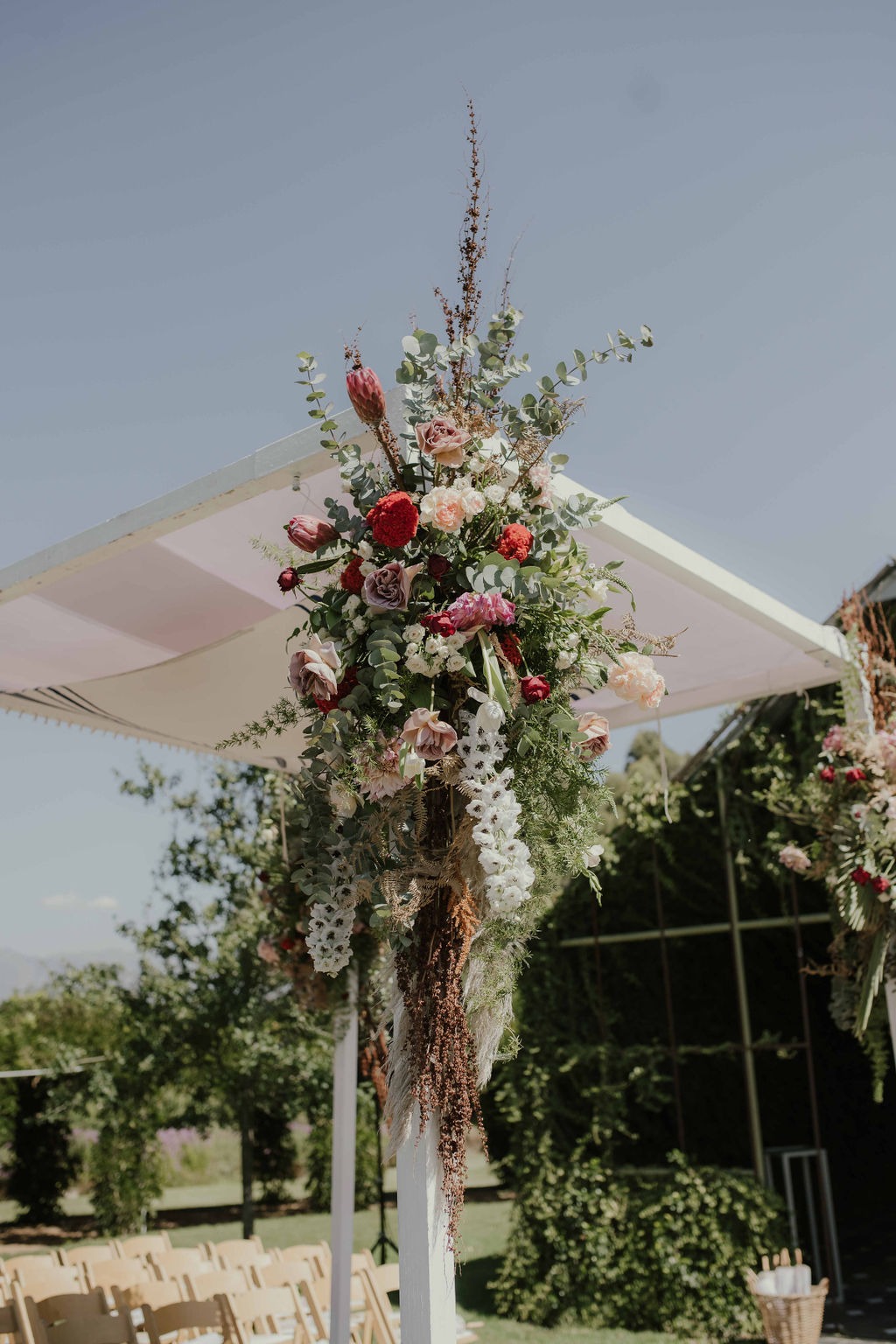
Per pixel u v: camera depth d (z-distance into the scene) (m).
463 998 2.50
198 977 10.98
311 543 2.66
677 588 4.34
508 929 2.50
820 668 5.40
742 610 4.44
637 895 8.39
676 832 8.24
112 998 11.68
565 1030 8.21
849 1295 7.62
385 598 2.52
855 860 4.85
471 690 2.46
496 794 2.37
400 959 2.51
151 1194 11.59
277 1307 4.81
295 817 2.65
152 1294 5.05
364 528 2.66
